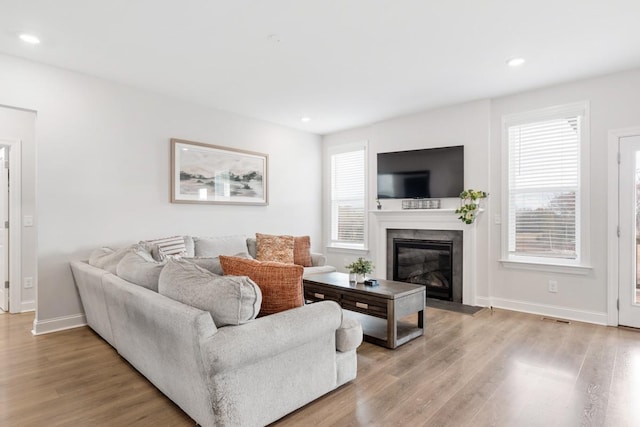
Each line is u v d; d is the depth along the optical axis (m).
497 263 4.29
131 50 3.07
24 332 3.38
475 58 3.22
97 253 3.39
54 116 3.40
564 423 1.90
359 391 2.25
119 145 3.83
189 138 4.43
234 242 4.55
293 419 1.94
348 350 2.30
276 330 1.79
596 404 2.09
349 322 2.32
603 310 3.62
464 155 4.48
